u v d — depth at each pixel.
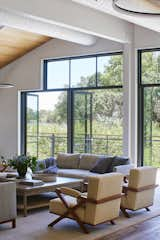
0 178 6.92
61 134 10.84
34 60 11.11
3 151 11.88
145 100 9.18
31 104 11.52
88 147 10.27
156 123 9.00
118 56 9.68
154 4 4.39
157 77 9.02
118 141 9.70
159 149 8.95
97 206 5.16
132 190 6.05
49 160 8.75
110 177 5.29
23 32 9.94
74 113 10.57
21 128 11.66
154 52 9.09
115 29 8.63
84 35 9.55
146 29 9.05
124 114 9.23
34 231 5.29
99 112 10.07
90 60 10.21
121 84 9.61
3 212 5.29
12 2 6.47
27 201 6.64
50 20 7.07
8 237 5.00
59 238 4.98
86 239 4.95
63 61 10.74
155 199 7.41
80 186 7.16
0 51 10.72
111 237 5.05
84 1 6.02
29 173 7.25
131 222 5.78
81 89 10.39
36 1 6.82
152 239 4.99
